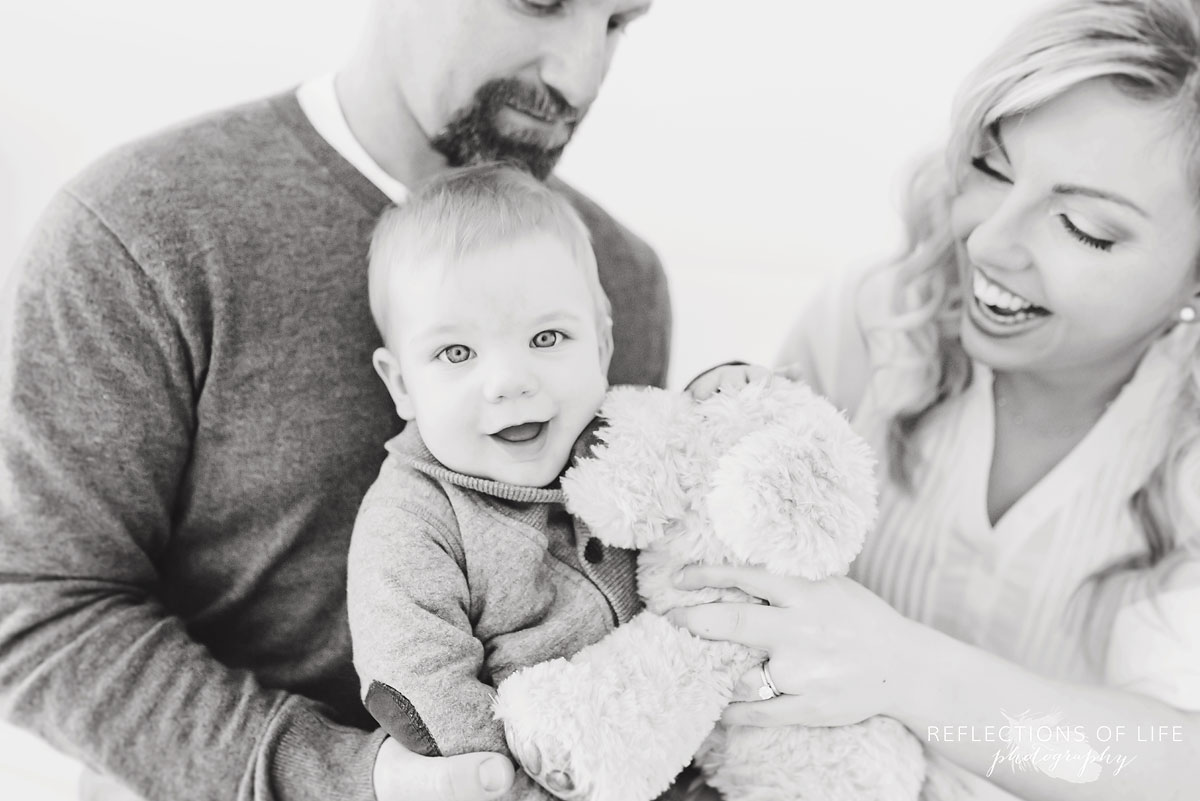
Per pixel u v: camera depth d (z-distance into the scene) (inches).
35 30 55.2
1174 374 44.1
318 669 41.0
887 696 35.3
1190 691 40.9
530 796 31.2
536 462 35.6
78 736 33.1
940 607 49.4
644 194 56.6
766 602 36.3
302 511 38.6
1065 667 46.2
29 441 33.1
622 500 34.5
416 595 32.7
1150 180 41.3
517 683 31.0
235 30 54.2
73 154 57.5
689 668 33.6
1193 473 43.5
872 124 50.8
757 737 35.5
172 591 40.1
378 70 38.1
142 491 35.5
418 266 34.8
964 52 47.1
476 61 37.3
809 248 55.1
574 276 36.3
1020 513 47.5
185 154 36.2
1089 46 40.8
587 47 37.8
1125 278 43.0
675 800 36.8
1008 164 44.5
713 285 57.2
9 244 58.2
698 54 52.4
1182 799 37.4
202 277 35.2
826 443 34.6
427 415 35.0
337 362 38.1
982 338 47.6
